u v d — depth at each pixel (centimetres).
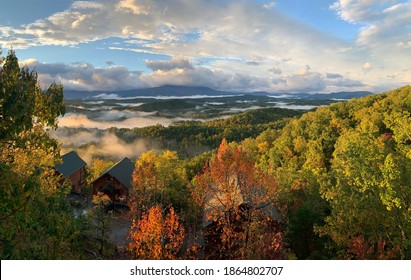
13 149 1077
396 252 1880
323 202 3253
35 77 978
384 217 2088
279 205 3234
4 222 862
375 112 7194
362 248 1888
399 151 2264
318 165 6050
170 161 5050
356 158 2144
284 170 4538
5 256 881
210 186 2873
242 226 2559
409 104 7375
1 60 893
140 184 3719
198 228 3394
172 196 4012
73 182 5788
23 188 856
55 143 1126
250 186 2659
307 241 2780
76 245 1761
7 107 824
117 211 4547
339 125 7538
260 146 9806
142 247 2003
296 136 8350
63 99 1076
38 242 1104
